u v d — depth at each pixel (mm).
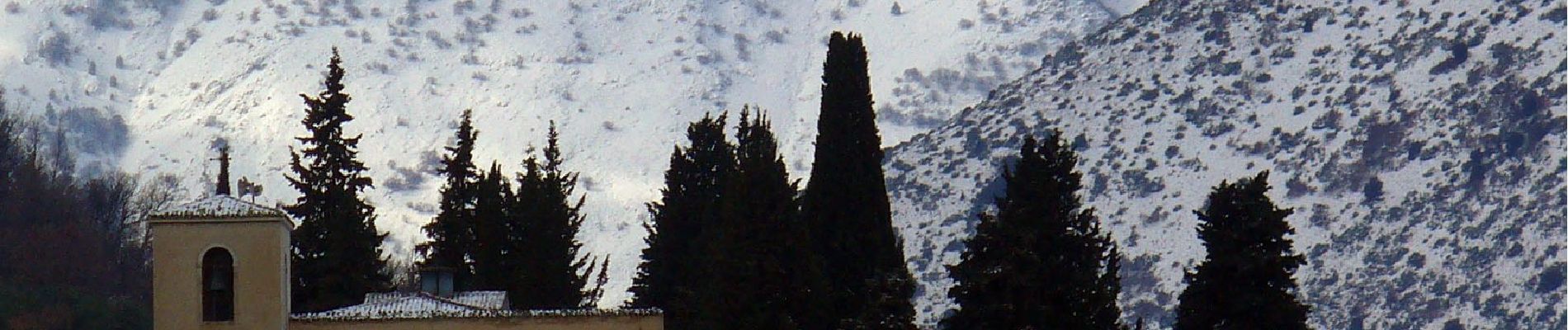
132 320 115812
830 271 70812
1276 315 63781
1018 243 64125
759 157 69688
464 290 85250
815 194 72062
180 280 61188
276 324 61312
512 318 62781
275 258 61625
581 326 63031
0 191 126062
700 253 82562
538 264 88375
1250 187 64938
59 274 117812
